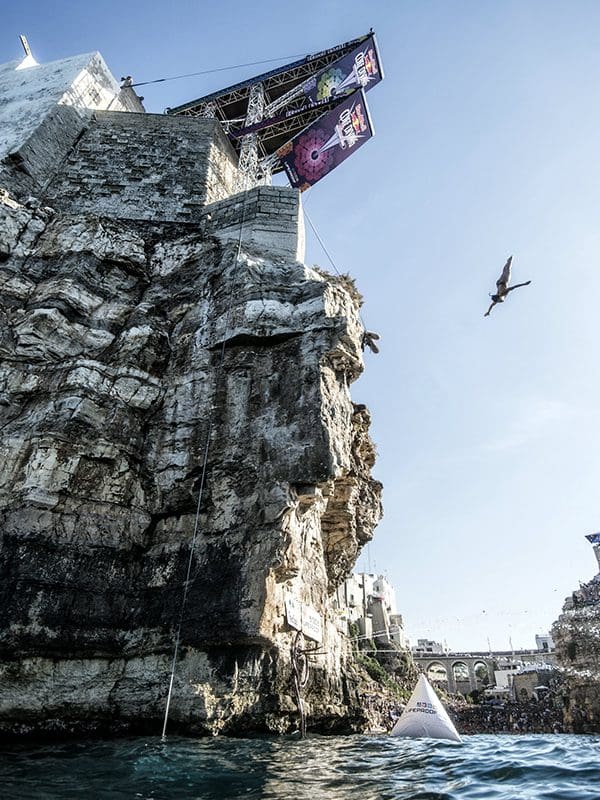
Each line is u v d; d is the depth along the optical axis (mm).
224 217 18094
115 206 18734
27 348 13180
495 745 12320
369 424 20766
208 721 9945
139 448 12734
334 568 18547
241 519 11422
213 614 10531
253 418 12602
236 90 32594
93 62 23438
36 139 19047
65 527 11008
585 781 7270
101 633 10477
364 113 27375
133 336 14086
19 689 9422
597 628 37969
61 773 6883
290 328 13617
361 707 17016
